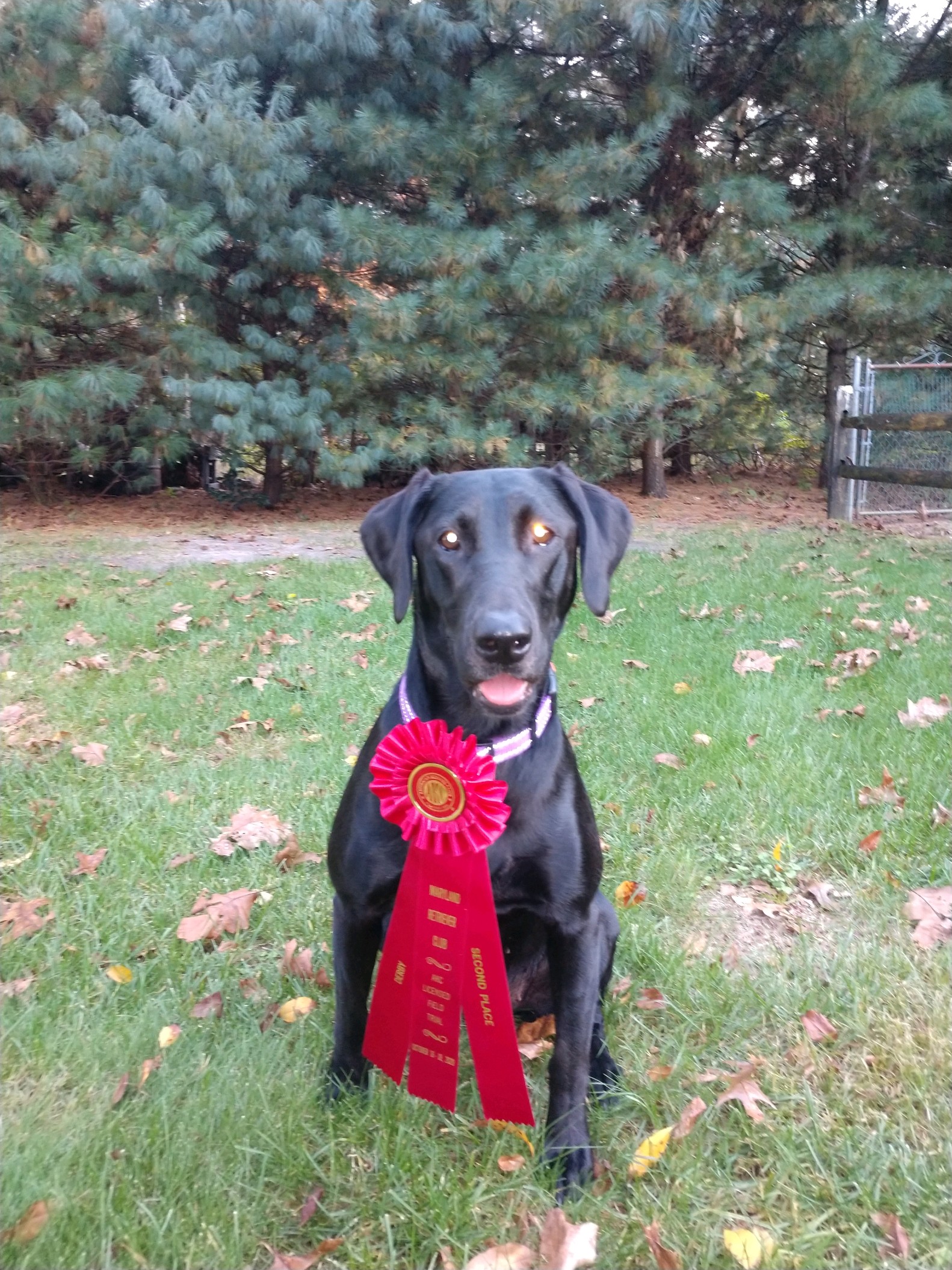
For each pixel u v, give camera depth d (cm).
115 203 1013
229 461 1275
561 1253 174
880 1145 200
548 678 219
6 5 993
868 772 371
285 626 599
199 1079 213
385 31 1038
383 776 199
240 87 984
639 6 929
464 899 195
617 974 263
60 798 352
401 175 1047
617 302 1088
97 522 1130
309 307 1064
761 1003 245
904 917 287
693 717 426
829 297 1054
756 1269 175
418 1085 209
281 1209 187
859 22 1053
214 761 401
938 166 1202
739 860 320
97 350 1125
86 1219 178
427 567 222
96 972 256
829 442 1345
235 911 282
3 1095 210
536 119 1133
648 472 1397
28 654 535
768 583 719
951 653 518
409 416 1080
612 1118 215
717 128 1235
